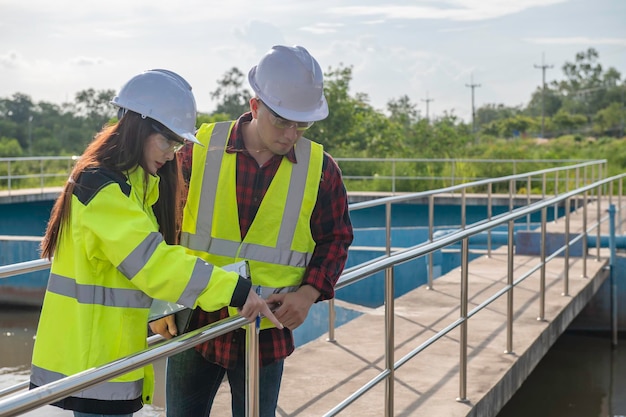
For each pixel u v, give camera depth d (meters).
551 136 61.72
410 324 6.45
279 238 2.72
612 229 9.70
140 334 2.33
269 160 2.71
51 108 54.88
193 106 2.39
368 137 31.42
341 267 2.81
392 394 3.71
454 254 10.66
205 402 2.97
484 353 5.61
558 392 7.89
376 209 18.69
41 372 2.27
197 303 2.26
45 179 33.81
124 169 2.27
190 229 2.77
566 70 74.88
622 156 35.59
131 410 2.31
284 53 2.61
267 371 2.81
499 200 17.97
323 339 5.91
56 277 2.27
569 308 7.36
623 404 7.55
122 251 2.15
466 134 38.41
